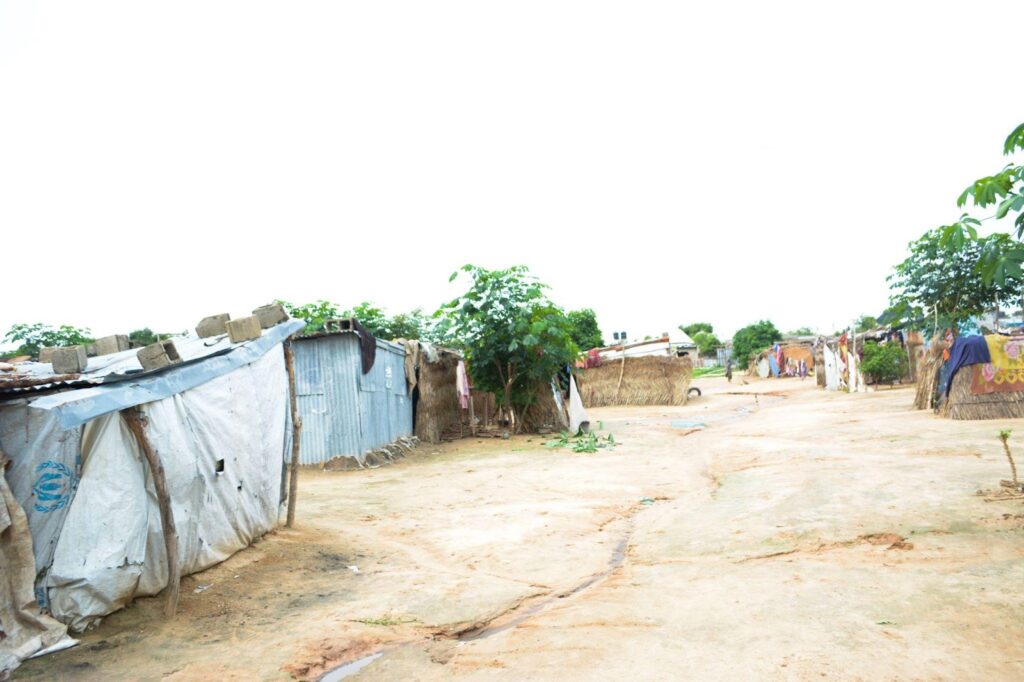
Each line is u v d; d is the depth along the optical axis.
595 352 32.19
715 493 8.77
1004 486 6.97
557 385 20.05
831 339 32.72
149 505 5.09
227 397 6.23
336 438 14.25
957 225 4.23
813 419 17.11
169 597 4.91
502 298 18.52
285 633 4.59
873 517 6.35
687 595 4.81
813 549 5.65
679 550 6.15
